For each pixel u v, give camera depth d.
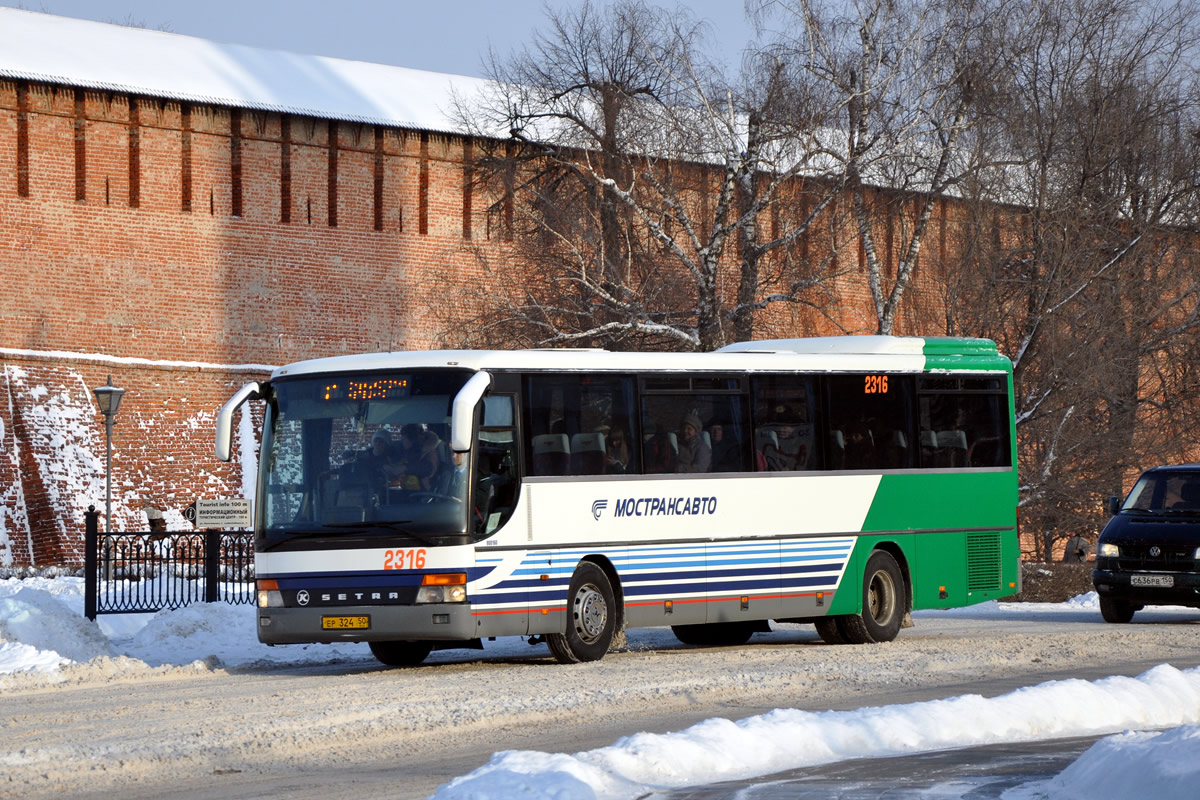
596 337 39.41
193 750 11.57
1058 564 37.34
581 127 41.19
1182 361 40.38
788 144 37.56
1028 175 38.38
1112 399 39.31
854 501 21.02
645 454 18.98
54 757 11.20
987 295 38.56
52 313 45.16
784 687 15.42
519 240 43.78
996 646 19.41
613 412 18.78
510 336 40.12
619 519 18.62
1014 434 23.09
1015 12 38.16
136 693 15.57
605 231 40.12
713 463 19.66
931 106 37.66
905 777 10.05
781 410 20.45
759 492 20.05
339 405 17.78
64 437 44.69
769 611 19.98
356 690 15.23
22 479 44.22
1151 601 24.89
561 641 18.03
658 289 39.91
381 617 17.08
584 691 14.77
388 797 9.84
